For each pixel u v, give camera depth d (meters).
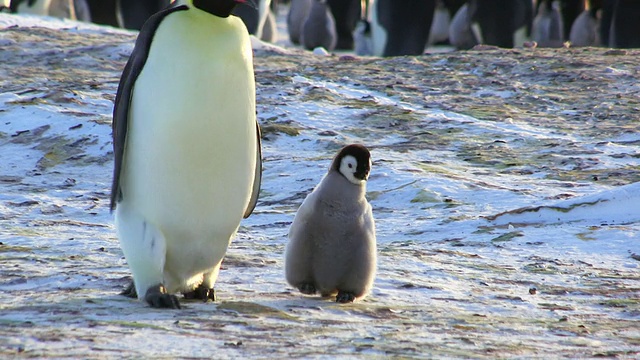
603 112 39.97
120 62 52.00
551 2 93.75
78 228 22.52
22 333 11.25
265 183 28.66
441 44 91.38
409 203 26.22
